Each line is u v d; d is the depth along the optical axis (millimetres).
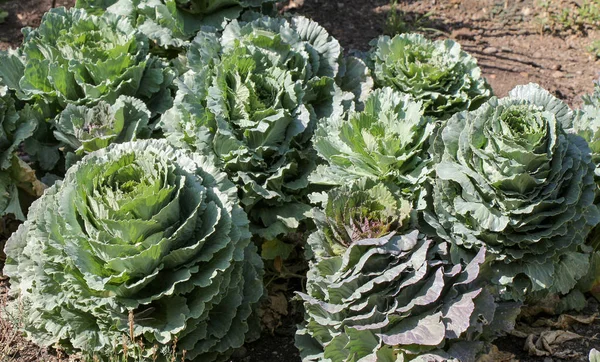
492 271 2174
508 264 2180
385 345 2039
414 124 2227
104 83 2402
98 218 2021
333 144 2285
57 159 2438
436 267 2084
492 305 2068
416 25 3117
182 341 2080
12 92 2467
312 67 2457
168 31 2555
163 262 2035
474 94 2521
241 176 2281
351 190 2146
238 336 2139
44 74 2428
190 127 2322
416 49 2562
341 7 3186
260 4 2609
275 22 2492
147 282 2035
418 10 3209
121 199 1996
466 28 3139
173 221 2043
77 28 2492
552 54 3039
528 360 2184
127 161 2080
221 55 2385
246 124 2264
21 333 2180
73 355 2109
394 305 2029
